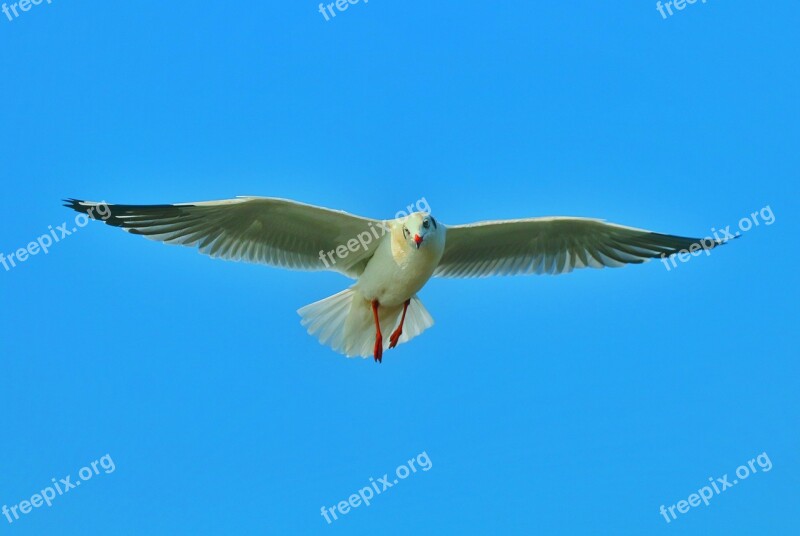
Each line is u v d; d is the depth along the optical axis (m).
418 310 15.39
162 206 13.21
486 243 15.27
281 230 14.23
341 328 15.05
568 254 15.52
